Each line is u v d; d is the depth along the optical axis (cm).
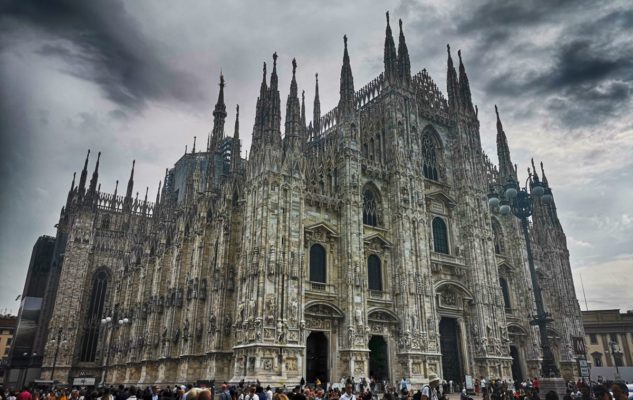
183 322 6206
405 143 6456
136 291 8594
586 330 11488
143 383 6775
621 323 11181
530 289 7319
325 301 5084
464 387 5503
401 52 7056
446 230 6812
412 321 5572
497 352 6241
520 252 7425
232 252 5638
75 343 9188
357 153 5925
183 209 7400
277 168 5134
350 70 6350
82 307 9569
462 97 7794
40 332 9575
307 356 4953
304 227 5241
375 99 7044
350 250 5356
